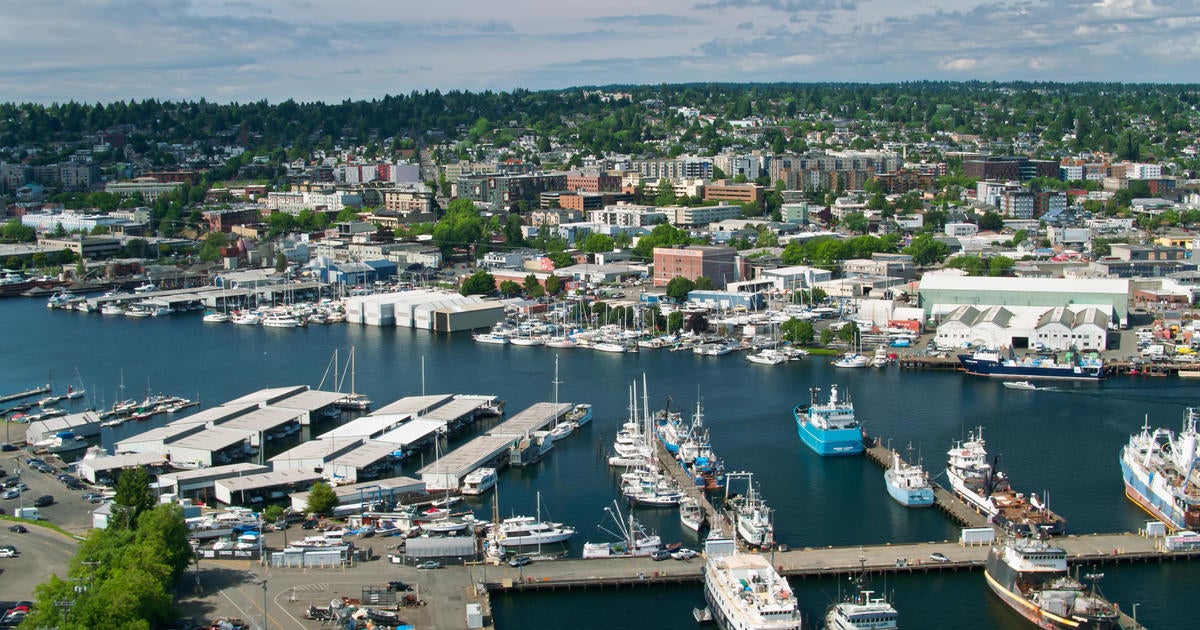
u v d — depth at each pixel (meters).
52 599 185.62
